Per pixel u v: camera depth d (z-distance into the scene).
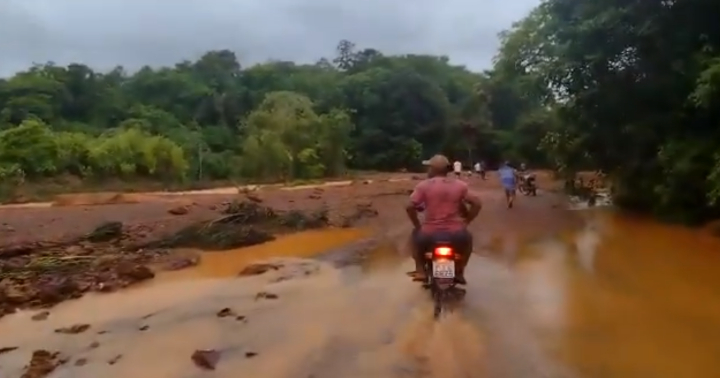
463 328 6.14
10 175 35.03
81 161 41.03
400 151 78.25
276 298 7.70
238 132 76.44
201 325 6.57
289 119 55.69
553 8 16.50
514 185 21.14
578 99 17.22
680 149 13.88
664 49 14.54
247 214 14.41
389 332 6.11
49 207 21.73
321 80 101.44
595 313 6.67
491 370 5.00
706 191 13.10
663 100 15.59
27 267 9.60
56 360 5.55
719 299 7.25
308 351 5.61
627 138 17.36
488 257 10.34
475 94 81.44
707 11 13.81
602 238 12.56
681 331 6.02
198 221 14.60
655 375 4.87
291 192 29.89
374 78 84.75
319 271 9.41
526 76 20.83
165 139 50.34
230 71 101.94
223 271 9.59
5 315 7.13
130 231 13.25
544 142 22.64
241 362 5.38
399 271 9.26
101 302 7.69
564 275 8.74
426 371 5.00
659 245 11.49
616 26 14.80
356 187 35.25
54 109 70.12
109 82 84.81
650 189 16.48
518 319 6.46
